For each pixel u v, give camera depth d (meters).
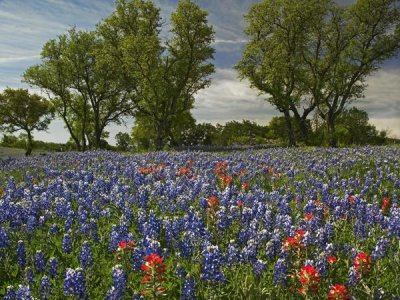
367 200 14.53
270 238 9.58
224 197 12.63
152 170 19.09
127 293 7.39
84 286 7.16
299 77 54.31
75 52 66.06
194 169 19.78
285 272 7.54
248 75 56.12
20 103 74.44
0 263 8.98
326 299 7.08
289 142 55.94
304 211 11.62
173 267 8.58
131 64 54.97
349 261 8.68
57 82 68.62
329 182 15.85
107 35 61.38
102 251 9.67
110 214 12.38
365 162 21.12
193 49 55.97
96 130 68.88
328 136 54.78
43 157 31.33
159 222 10.27
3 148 64.00
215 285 7.57
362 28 54.09
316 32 55.91
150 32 59.69
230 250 8.27
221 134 83.94
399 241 8.89
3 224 11.09
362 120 61.31
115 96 68.31
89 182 17.67
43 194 13.77
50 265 8.23
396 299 6.99
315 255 8.17
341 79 54.53
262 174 18.48
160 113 60.34
